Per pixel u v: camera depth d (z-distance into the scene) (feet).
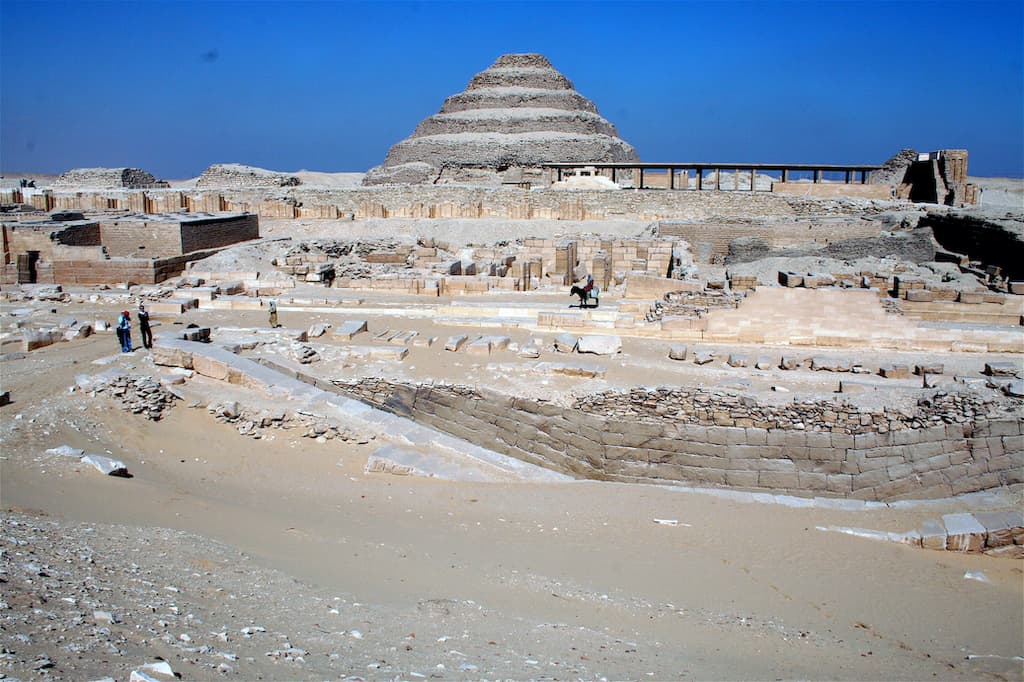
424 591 33.81
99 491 45.62
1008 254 118.73
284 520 44.09
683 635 32.83
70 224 125.29
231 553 35.24
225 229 145.38
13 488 44.14
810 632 36.24
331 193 218.59
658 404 61.82
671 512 52.11
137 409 60.39
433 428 63.36
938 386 62.54
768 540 48.03
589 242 132.67
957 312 86.84
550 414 64.08
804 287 85.25
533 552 42.39
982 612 40.83
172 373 66.80
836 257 140.05
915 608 40.78
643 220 185.78
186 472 53.47
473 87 305.12
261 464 55.57
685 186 213.25
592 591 36.91
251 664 22.02
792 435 59.06
